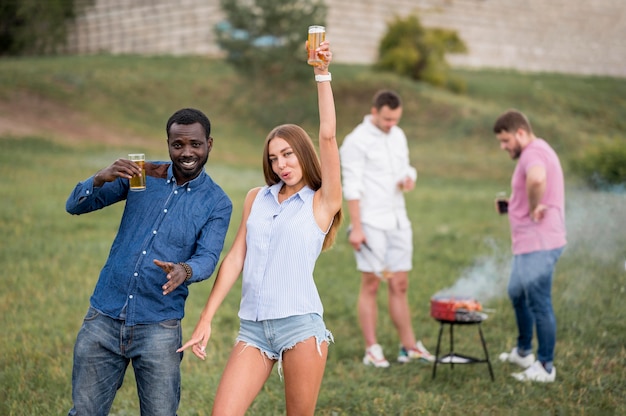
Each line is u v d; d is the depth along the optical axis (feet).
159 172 10.89
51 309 20.52
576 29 112.06
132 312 10.31
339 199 11.18
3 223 30.81
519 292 16.85
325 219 11.17
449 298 16.94
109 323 10.36
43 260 25.59
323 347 10.83
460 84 88.53
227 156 63.62
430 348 19.08
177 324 10.64
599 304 21.80
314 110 78.13
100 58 88.07
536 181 15.64
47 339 18.15
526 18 109.40
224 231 10.90
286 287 10.82
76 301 21.49
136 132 67.31
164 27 93.35
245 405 10.66
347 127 76.64
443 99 81.87
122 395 15.24
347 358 18.43
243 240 11.57
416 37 89.97
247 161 62.44
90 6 94.12
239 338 11.07
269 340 10.84
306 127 75.61
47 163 48.01
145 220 10.60
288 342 10.71
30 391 14.92
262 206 11.40
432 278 25.95
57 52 93.25
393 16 98.99
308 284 10.92
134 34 94.07
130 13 94.02
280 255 10.92
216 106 77.61
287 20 78.69
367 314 18.01
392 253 18.24
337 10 94.43
